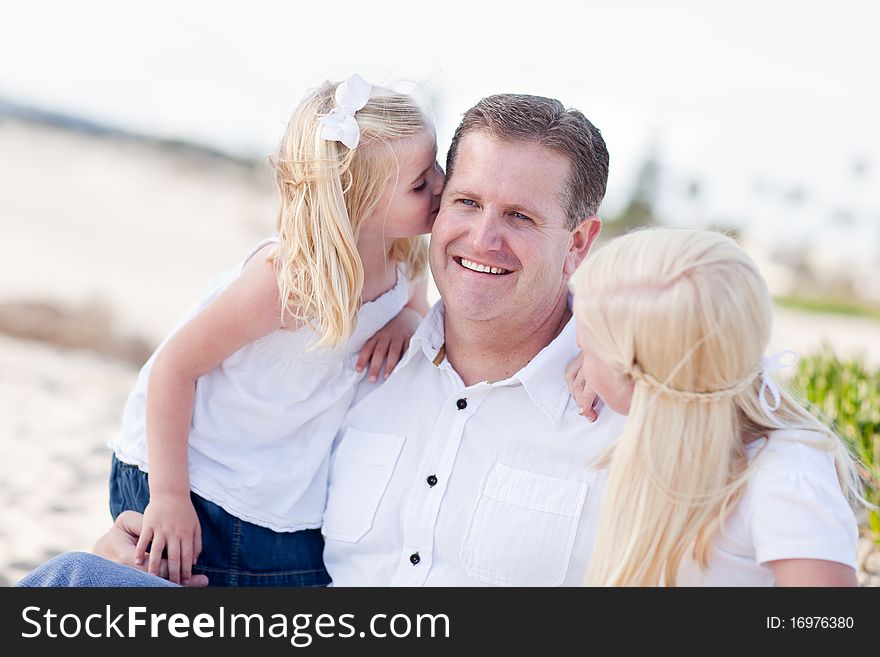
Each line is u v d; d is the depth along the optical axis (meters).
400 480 2.10
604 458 1.86
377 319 2.26
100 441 5.32
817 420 1.75
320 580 2.23
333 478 2.21
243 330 2.09
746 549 1.67
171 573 2.05
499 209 1.98
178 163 15.38
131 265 9.42
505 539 1.94
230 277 2.22
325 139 2.06
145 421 2.23
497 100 2.05
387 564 2.08
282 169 2.13
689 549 1.71
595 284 1.71
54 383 6.31
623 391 1.72
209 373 2.19
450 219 2.03
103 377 6.61
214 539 2.14
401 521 2.07
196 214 12.25
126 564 2.06
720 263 1.64
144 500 2.19
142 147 16.22
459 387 2.12
